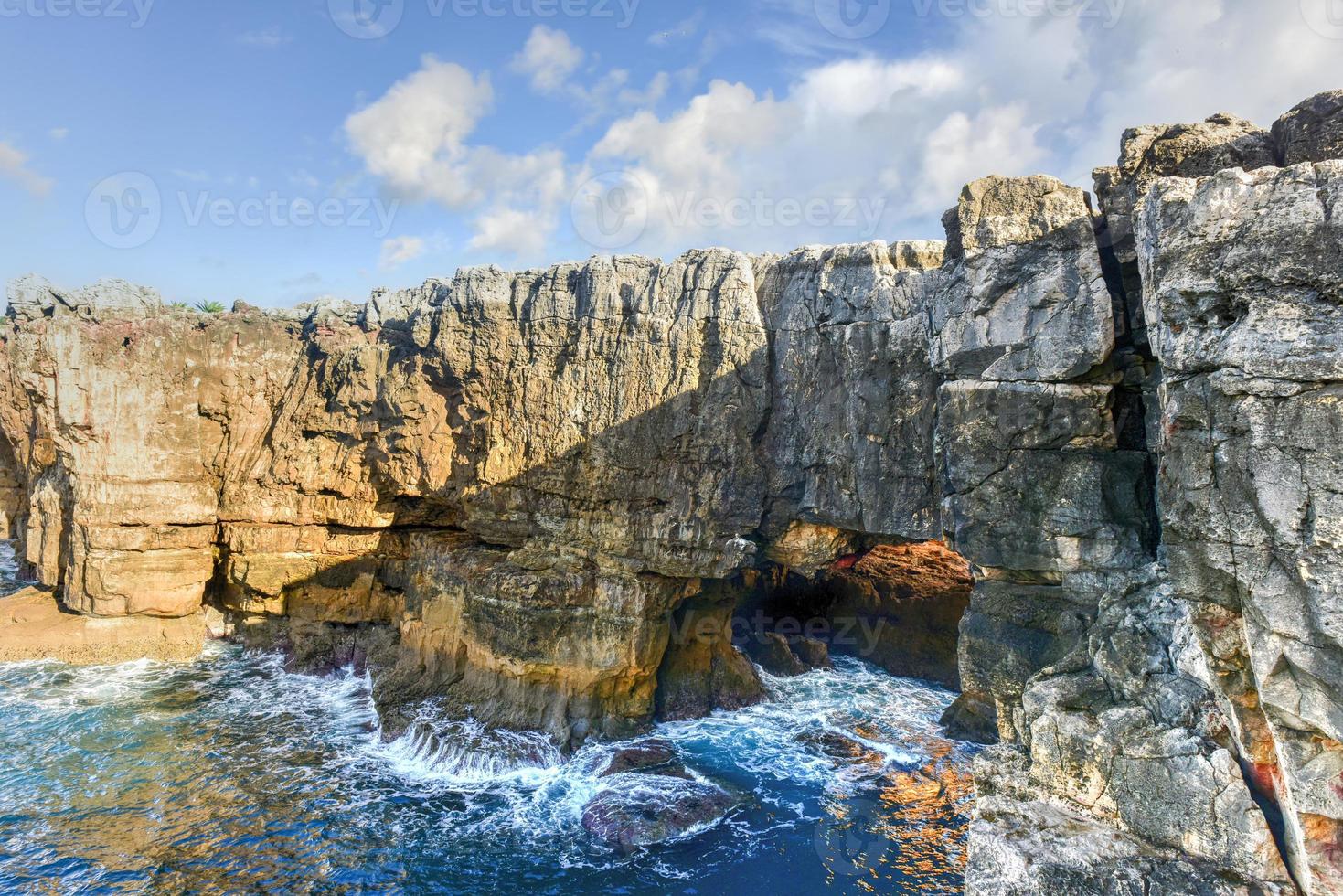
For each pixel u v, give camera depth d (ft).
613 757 80.94
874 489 74.28
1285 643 35.40
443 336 98.53
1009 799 47.19
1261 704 37.76
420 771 82.38
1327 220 34.60
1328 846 36.37
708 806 72.02
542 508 93.66
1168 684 45.21
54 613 117.39
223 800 76.23
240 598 119.65
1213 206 37.58
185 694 102.47
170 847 68.49
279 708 98.84
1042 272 57.72
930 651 107.24
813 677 106.52
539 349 92.73
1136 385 56.44
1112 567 56.03
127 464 110.63
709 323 83.46
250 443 118.01
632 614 85.81
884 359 73.36
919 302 71.46
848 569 117.39
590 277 89.56
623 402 87.10
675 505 84.33
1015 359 59.16
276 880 64.03
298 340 118.62
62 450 110.83
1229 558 37.42
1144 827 43.06
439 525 116.06
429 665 98.12
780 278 82.33
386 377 104.88
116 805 75.31
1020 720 52.01
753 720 91.76
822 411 78.02
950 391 62.44
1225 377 36.91
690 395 83.87
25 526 146.30
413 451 104.01
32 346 108.17
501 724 86.58
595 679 86.33
